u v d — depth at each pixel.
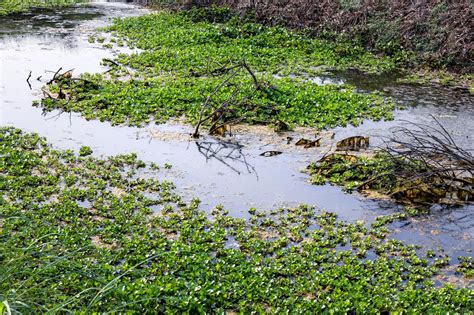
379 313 7.15
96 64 17.92
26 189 10.05
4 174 10.62
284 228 9.22
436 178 10.56
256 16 22.50
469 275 8.16
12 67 17.47
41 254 7.61
